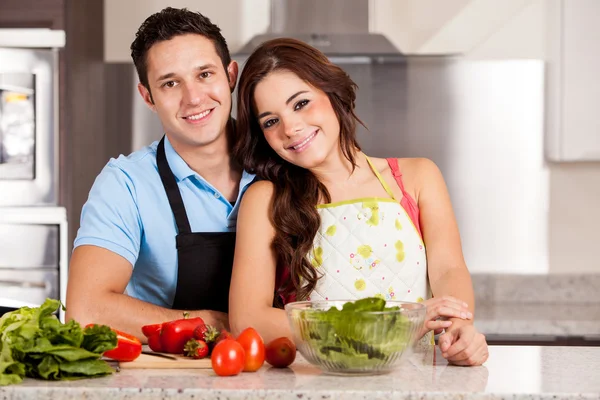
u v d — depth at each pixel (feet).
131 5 13.48
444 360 5.79
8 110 12.57
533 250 14.49
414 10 13.41
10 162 12.61
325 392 4.71
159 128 14.53
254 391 4.71
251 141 6.92
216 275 7.34
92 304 6.82
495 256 14.51
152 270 7.46
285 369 5.41
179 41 6.96
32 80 12.60
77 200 14.52
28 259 12.61
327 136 6.63
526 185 14.46
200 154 7.24
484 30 13.53
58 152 12.74
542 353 6.13
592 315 12.86
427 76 14.44
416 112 14.48
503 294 14.42
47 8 12.80
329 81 6.57
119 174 7.32
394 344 5.09
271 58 6.53
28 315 5.33
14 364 4.95
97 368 5.06
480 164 14.47
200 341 5.54
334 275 6.71
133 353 5.39
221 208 7.37
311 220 6.70
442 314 5.84
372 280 6.72
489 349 6.32
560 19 13.50
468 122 14.44
